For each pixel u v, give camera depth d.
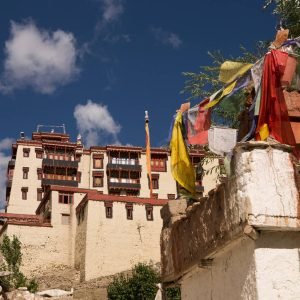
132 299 41.78
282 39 6.80
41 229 62.53
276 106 6.32
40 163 80.56
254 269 5.48
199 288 7.30
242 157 5.61
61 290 51.06
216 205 6.21
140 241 60.53
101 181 80.12
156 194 78.69
